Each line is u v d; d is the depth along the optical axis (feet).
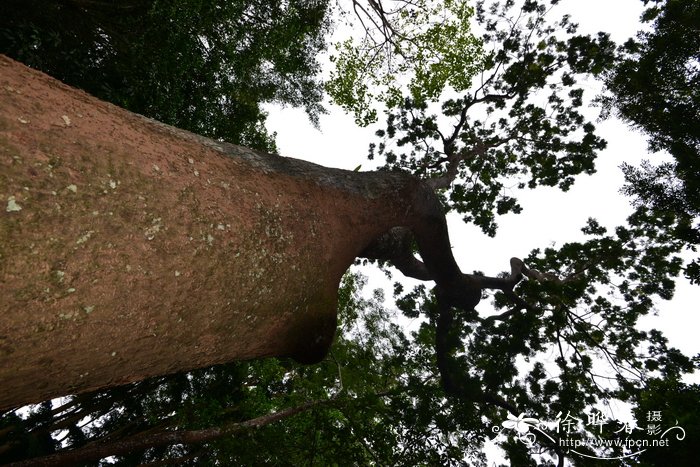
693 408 19.60
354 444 25.82
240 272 9.64
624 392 33.17
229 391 37.35
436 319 39.01
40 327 6.00
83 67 20.71
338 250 15.16
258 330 11.30
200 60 25.34
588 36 38.93
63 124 6.96
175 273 7.88
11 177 5.72
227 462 26.17
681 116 23.67
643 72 26.07
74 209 6.32
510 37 41.06
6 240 5.53
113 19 23.39
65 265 6.15
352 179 17.89
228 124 34.09
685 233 23.84
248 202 10.55
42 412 35.32
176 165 8.86
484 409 35.63
